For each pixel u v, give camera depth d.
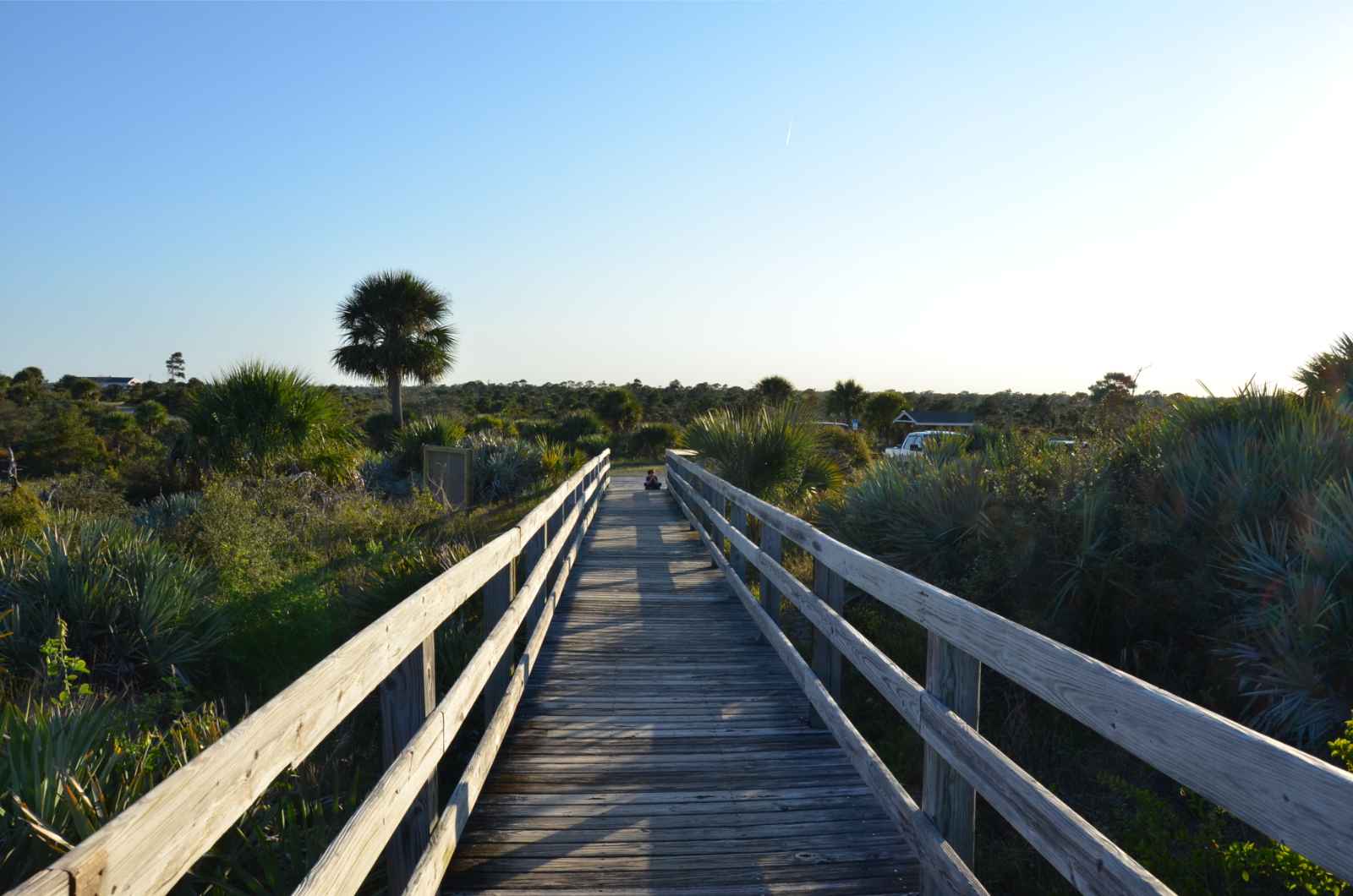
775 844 3.70
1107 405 7.64
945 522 6.80
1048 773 4.95
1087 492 6.18
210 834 1.47
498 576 4.68
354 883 2.06
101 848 1.14
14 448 30.86
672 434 40.50
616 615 7.88
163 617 7.38
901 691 3.15
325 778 4.50
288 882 3.35
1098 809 4.59
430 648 2.93
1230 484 5.74
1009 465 7.45
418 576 8.52
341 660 2.08
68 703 5.13
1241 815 1.46
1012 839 4.38
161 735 4.88
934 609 2.86
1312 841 1.32
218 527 11.44
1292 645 4.62
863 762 3.56
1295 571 4.92
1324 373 9.57
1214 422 6.82
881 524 7.94
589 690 5.77
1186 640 5.68
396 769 2.41
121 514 14.80
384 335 32.34
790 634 7.23
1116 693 1.83
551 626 7.47
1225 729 1.51
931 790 2.87
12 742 3.60
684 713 5.32
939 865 2.69
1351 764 3.55
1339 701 4.47
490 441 23.19
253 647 7.85
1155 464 6.47
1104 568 5.73
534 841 3.70
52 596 7.34
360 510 14.56
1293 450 5.92
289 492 14.83
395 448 23.67
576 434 38.41
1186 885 3.74
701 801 4.09
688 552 11.73
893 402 49.38
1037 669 2.17
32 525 11.89
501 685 4.65
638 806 4.05
